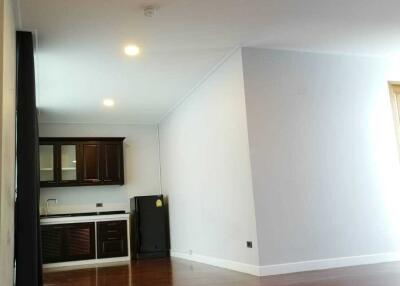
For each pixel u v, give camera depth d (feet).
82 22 13.42
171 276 16.47
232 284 13.57
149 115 26.43
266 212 15.53
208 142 19.71
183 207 23.45
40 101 21.77
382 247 17.12
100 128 27.55
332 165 16.94
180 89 21.31
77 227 24.49
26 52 13.47
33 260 11.75
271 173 15.90
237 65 16.69
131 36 14.70
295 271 15.48
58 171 25.16
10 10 10.46
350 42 16.74
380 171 17.76
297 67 17.21
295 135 16.58
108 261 24.63
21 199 12.03
